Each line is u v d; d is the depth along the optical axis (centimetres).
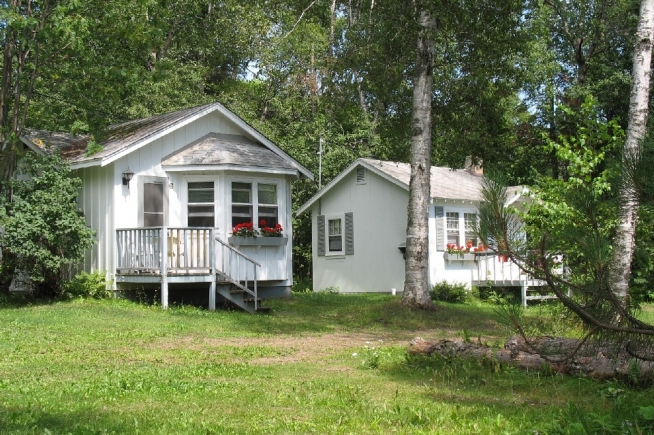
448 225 2602
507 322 758
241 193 2044
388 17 1803
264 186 2094
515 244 677
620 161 571
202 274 1814
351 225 2756
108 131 2180
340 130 3362
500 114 2112
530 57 2858
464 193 2669
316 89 3334
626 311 648
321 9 2111
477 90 2028
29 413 670
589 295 654
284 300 2097
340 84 1942
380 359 1075
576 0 3161
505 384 848
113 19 1892
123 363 1027
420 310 1864
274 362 1067
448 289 2428
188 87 3450
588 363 863
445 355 1022
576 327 678
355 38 1850
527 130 3159
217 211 1992
